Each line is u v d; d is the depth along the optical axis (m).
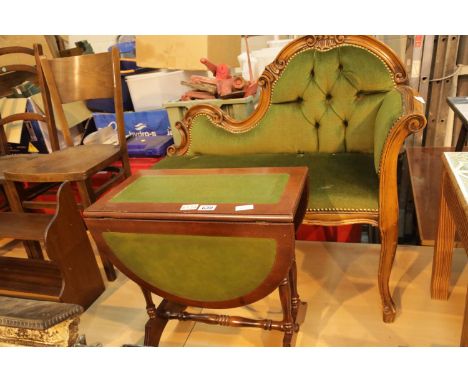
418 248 1.91
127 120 2.55
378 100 1.69
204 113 1.95
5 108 2.39
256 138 1.92
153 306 1.41
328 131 1.81
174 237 1.14
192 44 2.31
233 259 1.13
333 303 1.60
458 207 1.15
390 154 1.29
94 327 1.61
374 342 1.40
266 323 1.29
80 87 1.97
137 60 2.45
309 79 1.79
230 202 1.14
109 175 2.40
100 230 1.20
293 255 1.10
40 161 1.84
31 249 1.97
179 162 1.92
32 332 0.82
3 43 2.68
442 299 1.56
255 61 2.25
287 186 1.22
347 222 1.44
